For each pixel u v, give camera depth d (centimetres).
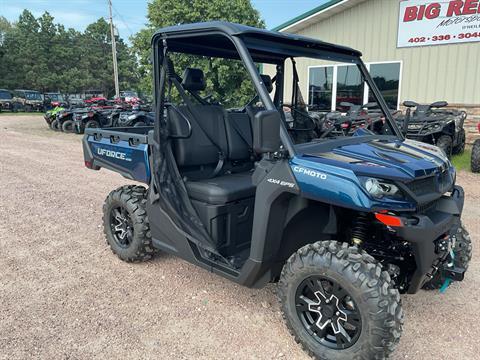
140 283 328
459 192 270
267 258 249
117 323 271
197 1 1350
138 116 1212
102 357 238
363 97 381
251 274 253
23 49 4131
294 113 348
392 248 247
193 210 298
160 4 1418
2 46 4166
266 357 239
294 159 232
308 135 324
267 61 334
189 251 291
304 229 268
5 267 353
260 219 244
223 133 343
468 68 973
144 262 366
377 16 1068
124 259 363
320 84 449
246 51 244
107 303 297
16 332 260
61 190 610
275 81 348
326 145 257
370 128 335
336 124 329
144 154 320
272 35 259
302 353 243
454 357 237
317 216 262
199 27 263
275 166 238
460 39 970
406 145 280
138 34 1532
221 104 358
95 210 514
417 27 1019
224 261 278
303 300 237
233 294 311
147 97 2406
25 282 327
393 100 1085
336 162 225
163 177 302
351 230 249
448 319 276
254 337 258
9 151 998
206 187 291
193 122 324
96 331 262
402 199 213
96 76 5000
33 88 4303
